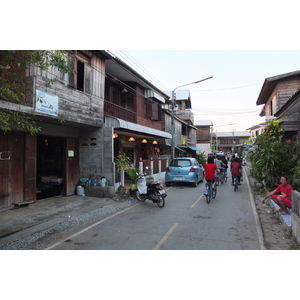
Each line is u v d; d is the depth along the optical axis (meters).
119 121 11.26
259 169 11.84
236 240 5.52
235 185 12.34
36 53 5.62
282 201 6.81
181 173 13.97
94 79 10.84
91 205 9.24
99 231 6.30
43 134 9.41
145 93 17.36
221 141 65.88
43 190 10.52
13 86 5.76
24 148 8.77
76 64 9.73
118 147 15.71
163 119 21.84
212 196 10.47
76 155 11.33
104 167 11.18
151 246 5.20
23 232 6.27
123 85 15.55
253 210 8.42
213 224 6.79
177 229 6.37
